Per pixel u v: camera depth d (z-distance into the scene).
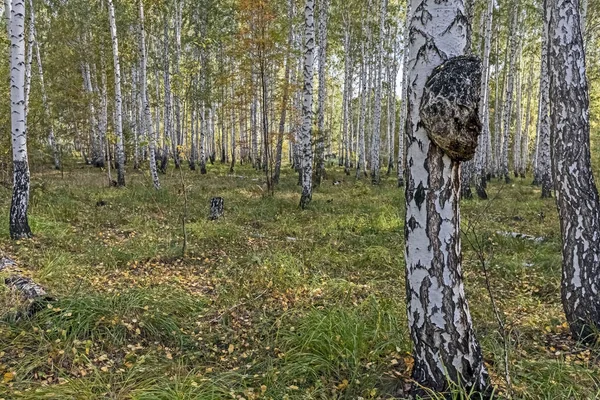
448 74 2.38
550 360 3.32
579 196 3.80
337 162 37.72
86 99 18.22
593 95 21.38
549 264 6.08
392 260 6.44
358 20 23.00
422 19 2.54
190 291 5.11
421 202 2.63
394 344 3.58
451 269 2.65
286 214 10.02
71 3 18.97
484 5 19.33
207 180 17.42
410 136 2.65
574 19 3.79
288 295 5.03
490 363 3.34
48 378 3.20
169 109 21.08
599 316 3.77
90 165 22.92
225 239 7.57
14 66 6.62
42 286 4.69
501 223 8.98
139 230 8.01
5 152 13.12
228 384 3.19
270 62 15.02
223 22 21.95
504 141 20.70
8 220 7.39
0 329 3.67
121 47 20.23
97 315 3.96
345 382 3.17
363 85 23.98
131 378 3.21
